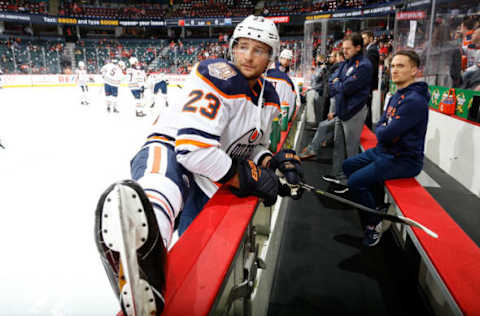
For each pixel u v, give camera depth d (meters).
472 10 3.56
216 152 1.10
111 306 1.78
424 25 4.85
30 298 1.83
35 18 22.98
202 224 1.05
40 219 2.84
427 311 1.70
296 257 2.21
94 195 3.44
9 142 5.92
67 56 20.80
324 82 5.89
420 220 1.55
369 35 4.36
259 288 1.41
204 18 25.05
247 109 1.25
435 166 3.92
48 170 4.32
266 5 26.02
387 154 2.19
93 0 28.23
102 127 7.61
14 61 18.52
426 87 2.06
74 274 2.06
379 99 7.29
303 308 1.73
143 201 0.65
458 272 1.12
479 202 2.91
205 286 0.77
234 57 1.24
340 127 3.35
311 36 7.97
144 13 26.88
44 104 11.73
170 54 24.00
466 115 3.26
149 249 0.67
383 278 1.98
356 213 2.87
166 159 1.20
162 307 0.70
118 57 23.02
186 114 1.08
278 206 2.22
